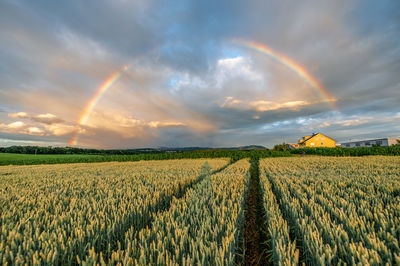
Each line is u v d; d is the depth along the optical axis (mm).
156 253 2777
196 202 4965
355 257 2449
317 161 20281
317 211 4055
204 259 2428
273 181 8898
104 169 19875
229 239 2982
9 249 2834
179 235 3080
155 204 5449
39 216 4348
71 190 7906
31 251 2688
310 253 2744
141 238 3027
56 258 2648
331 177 8703
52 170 20594
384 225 3213
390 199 4934
